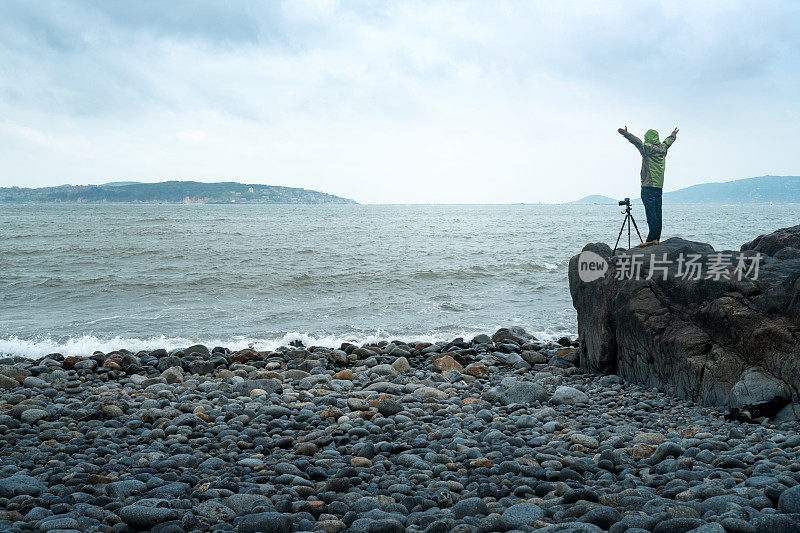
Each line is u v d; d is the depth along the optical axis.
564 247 45.88
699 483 5.14
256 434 7.80
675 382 9.30
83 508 4.96
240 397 9.91
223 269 30.72
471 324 18.86
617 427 7.54
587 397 9.39
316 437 7.60
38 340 16.62
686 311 9.75
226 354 14.81
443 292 24.67
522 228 78.19
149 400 9.54
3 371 11.80
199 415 8.73
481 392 10.52
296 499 5.43
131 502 5.22
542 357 13.18
